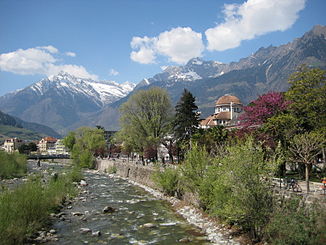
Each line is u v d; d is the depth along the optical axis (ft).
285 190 71.20
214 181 84.28
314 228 54.29
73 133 434.71
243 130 144.56
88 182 199.93
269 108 137.39
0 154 213.05
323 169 136.98
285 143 124.06
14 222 67.10
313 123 126.93
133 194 147.74
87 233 79.20
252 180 65.87
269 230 61.52
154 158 257.14
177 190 128.16
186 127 215.92
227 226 79.10
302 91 135.03
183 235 77.66
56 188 118.32
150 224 86.79
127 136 233.14
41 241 71.46
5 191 77.61
